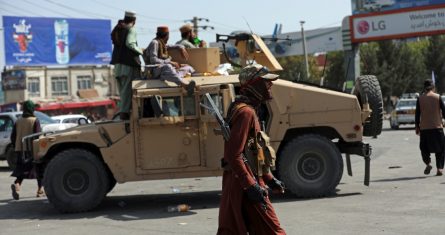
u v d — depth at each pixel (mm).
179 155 10289
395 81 64750
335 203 9773
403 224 7891
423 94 12617
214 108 5230
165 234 8094
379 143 23062
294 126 10477
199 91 10203
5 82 75812
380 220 8227
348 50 40406
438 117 12484
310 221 8391
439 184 11297
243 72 5227
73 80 80188
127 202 11391
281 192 5305
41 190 12992
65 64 56625
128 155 10305
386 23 39188
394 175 13133
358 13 42719
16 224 9570
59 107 57219
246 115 5004
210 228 8328
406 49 67375
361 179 12719
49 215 10297
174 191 12664
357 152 10922
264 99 5199
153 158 10289
